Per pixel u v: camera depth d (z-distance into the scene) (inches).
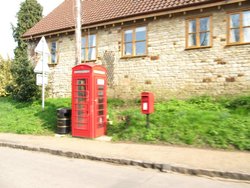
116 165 279.3
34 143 367.6
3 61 967.0
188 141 329.4
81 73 406.0
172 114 411.8
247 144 300.5
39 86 689.0
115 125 425.4
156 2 592.1
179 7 529.7
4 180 231.0
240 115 393.1
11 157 313.9
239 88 481.1
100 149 325.1
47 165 278.8
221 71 499.5
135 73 601.3
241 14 483.5
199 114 391.9
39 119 508.1
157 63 572.4
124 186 216.4
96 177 239.1
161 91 564.7
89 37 680.4
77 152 310.8
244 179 224.4
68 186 216.7
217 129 337.1
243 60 478.6
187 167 245.9
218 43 504.1
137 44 603.8
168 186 215.3
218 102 481.4
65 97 716.0
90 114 396.2
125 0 682.2
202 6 506.9
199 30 526.9
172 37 554.9
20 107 645.9
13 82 765.3
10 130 473.7
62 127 430.3
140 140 358.3
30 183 223.6
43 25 789.2
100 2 753.6
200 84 520.1
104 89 422.9
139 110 470.3
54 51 746.8
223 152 295.6
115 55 632.4
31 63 716.7
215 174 234.4
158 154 294.2
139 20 594.9
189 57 534.3
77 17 479.2
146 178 236.2
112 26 637.3
